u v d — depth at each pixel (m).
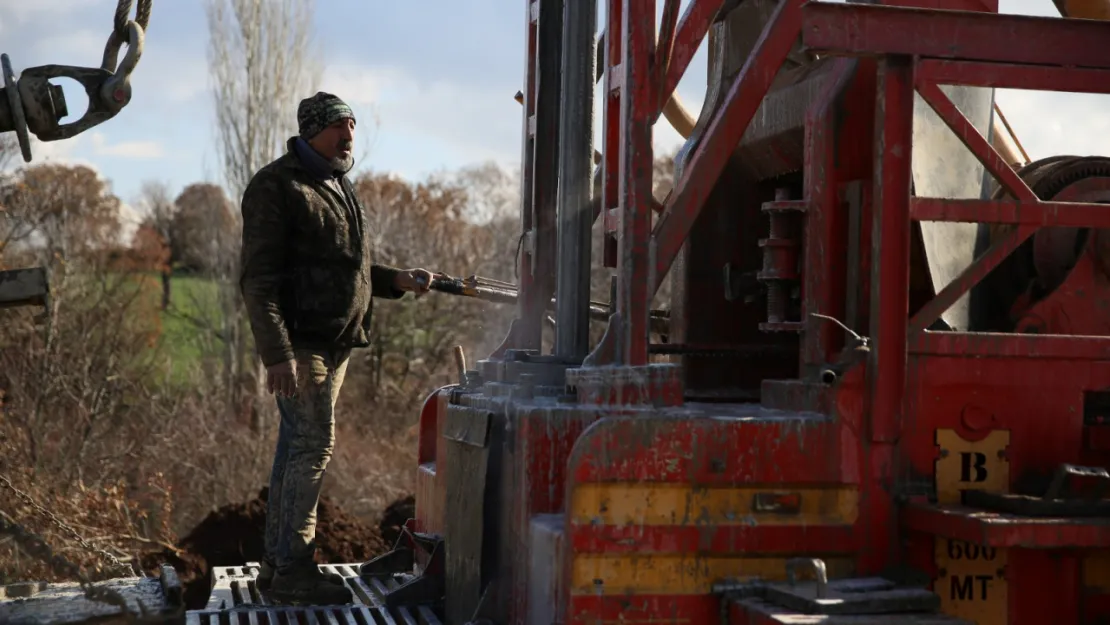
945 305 3.10
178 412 12.76
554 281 4.34
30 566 6.58
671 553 2.87
